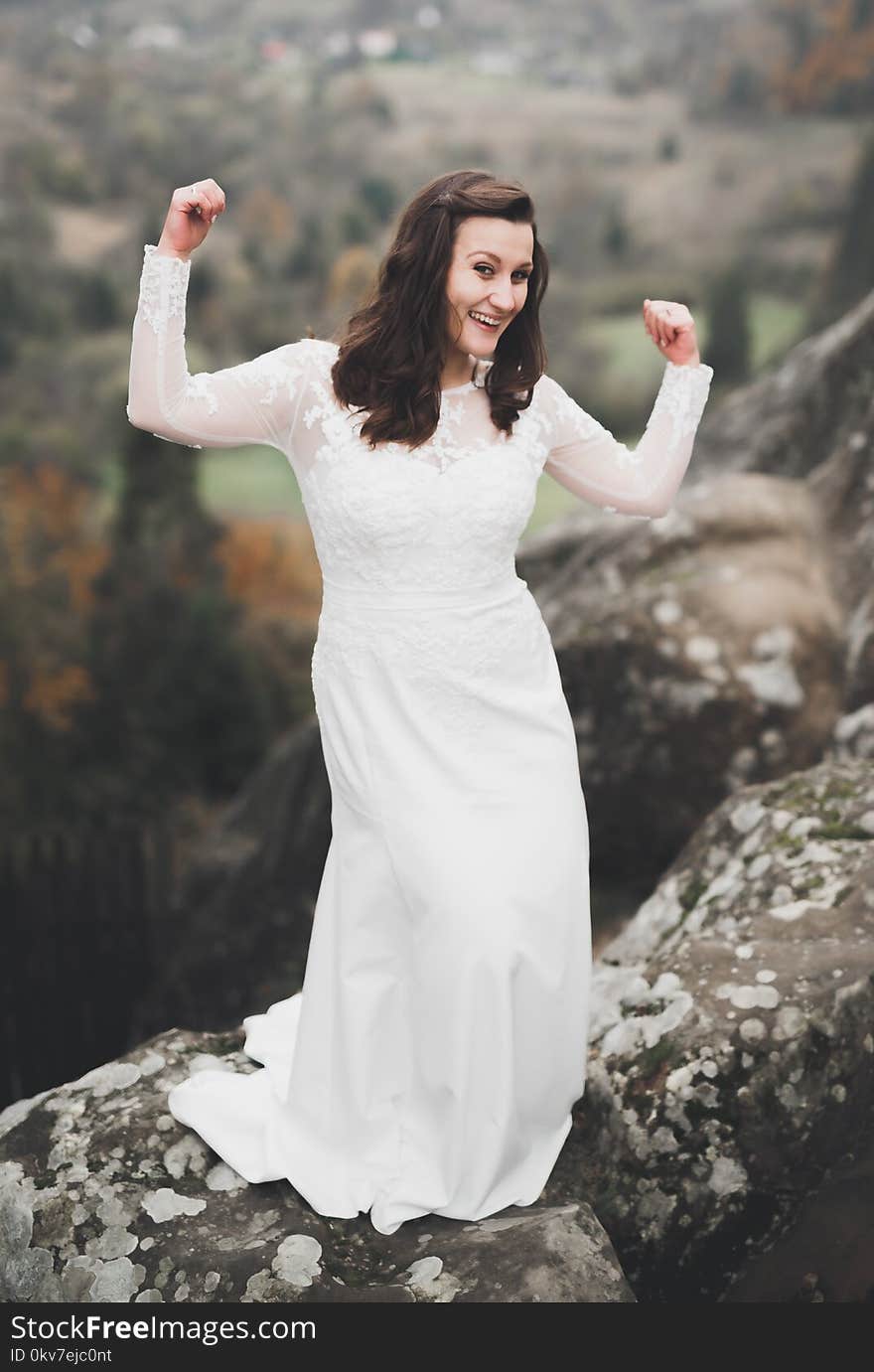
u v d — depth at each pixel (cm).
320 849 580
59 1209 234
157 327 216
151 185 3953
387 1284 218
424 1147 234
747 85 3919
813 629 444
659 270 3625
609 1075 251
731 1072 238
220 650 1714
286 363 227
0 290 3600
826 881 284
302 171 4031
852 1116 239
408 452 222
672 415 250
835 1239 248
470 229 217
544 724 236
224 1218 231
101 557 2123
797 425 531
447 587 225
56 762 1641
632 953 320
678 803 451
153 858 764
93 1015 723
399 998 235
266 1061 264
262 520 3111
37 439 3172
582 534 570
